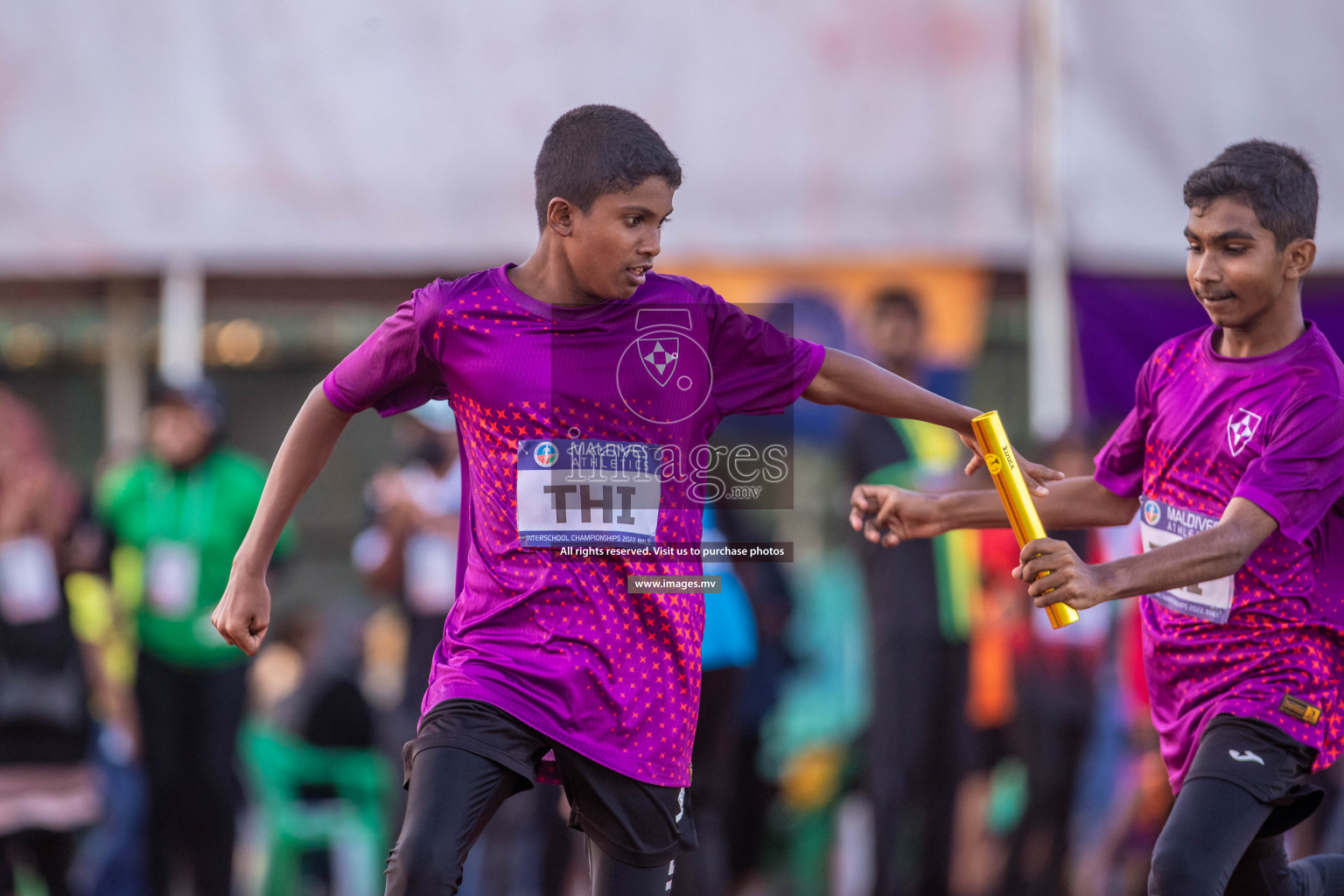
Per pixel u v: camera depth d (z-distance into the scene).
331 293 23.08
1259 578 9.89
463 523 9.87
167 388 19.08
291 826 19.25
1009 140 21.19
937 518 11.17
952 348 22.11
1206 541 9.17
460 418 9.58
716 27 21.30
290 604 23.58
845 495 19.11
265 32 21.22
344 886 19.22
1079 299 21.84
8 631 17.81
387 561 19.16
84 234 21.17
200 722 18.72
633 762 9.23
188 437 19.05
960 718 18.61
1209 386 10.12
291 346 23.22
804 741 20.89
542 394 9.26
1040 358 21.78
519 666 9.12
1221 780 9.43
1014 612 19.42
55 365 23.09
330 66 21.28
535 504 9.27
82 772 18.23
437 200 21.30
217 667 18.77
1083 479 11.22
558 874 17.86
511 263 9.69
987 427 9.56
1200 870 9.02
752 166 21.30
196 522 18.86
